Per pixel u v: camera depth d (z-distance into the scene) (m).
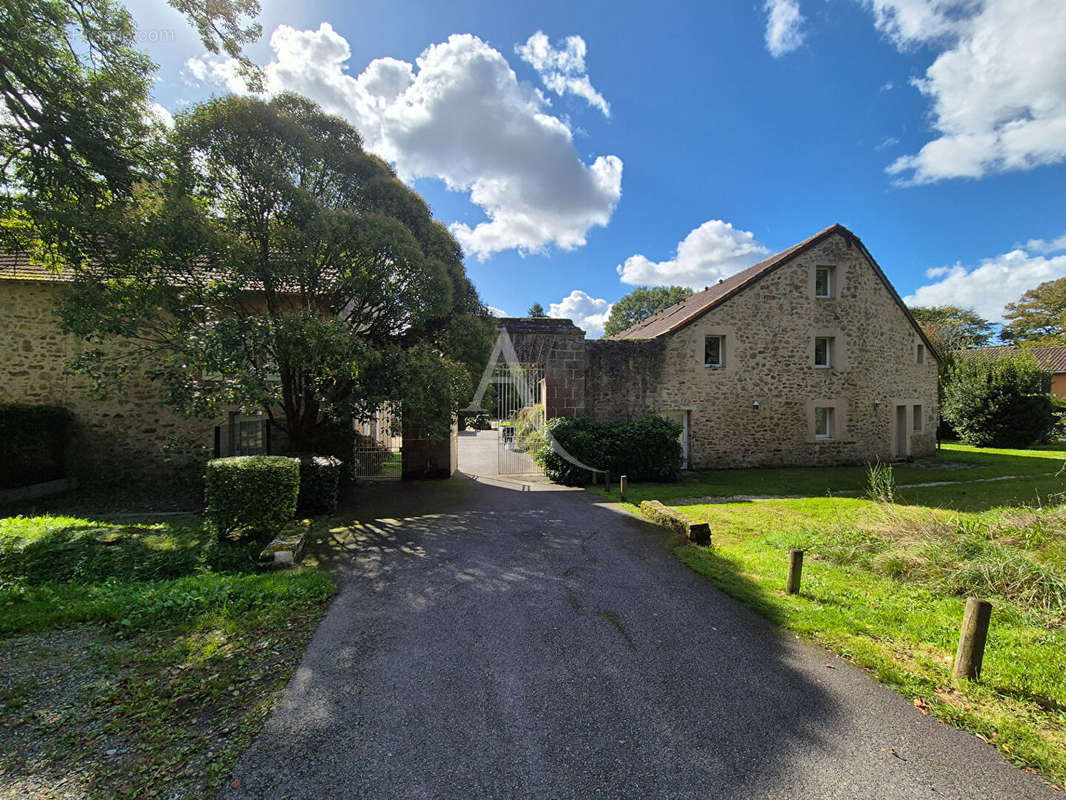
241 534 5.77
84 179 6.46
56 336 9.30
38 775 2.09
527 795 2.05
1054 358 30.89
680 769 2.23
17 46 5.62
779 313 14.14
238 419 9.94
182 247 6.29
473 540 6.12
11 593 3.92
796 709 2.71
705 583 4.66
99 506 7.95
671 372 13.27
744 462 13.84
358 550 5.67
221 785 2.06
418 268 7.66
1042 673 3.05
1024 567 4.37
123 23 6.43
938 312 41.09
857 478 12.07
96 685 2.78
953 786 2.16
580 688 2.89
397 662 3.15
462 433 24.12
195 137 6.54
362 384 7.52
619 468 11.02
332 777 2.12
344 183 8.02
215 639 3.38
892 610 4.00
